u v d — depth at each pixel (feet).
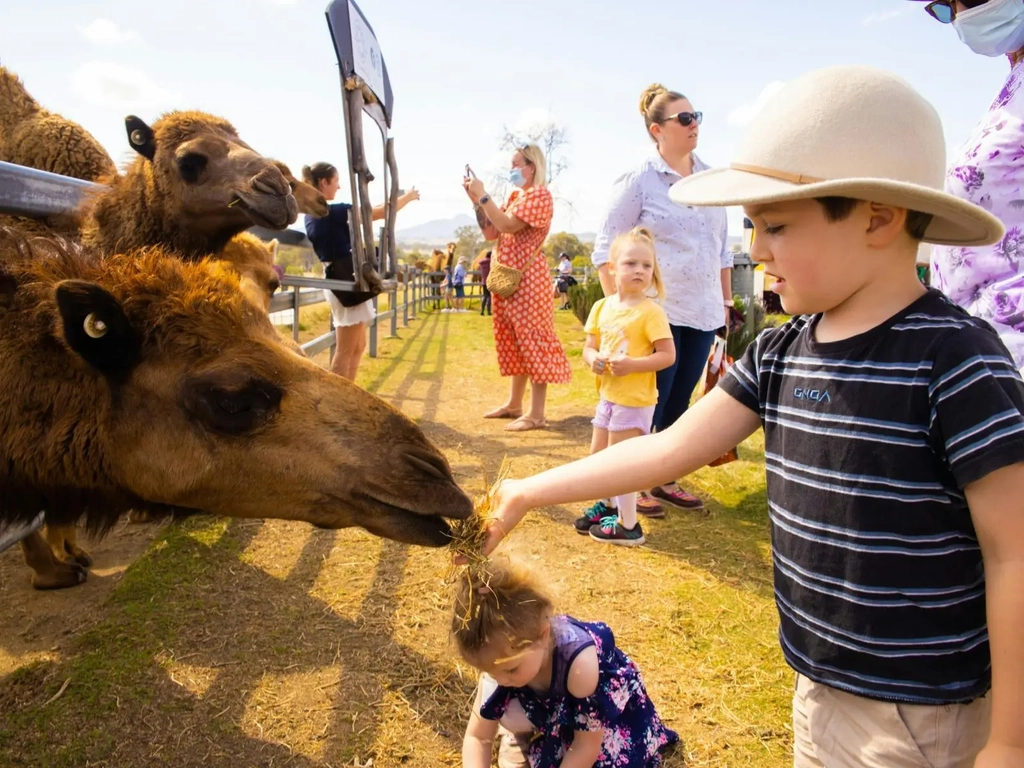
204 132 15.97
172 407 8.29
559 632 7.96
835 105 5.08
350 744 9.66
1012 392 4.78
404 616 12.75
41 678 10.83
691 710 10.48
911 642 5.29
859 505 5.32
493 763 9.41
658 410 18.95
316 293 28.19
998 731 4.65
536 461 21.84
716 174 5.78
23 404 8.29
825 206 5.12
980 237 5.19
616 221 17.88
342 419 8.33
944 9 9.10
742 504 19.01
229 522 16.44
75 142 17.74
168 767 9.18
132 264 8.69
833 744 5.82
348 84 19.10
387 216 24.49
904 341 5.18
